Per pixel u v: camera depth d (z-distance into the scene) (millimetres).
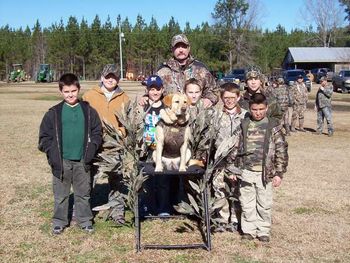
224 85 5496
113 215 5828
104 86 5895
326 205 6637
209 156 5191
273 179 5109
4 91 40781
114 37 93250
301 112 15492
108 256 4863
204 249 5020
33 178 8195
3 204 6633
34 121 17391
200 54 79062
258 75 5809
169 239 5348
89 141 5391
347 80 39125
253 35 75938
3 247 5094
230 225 5582
